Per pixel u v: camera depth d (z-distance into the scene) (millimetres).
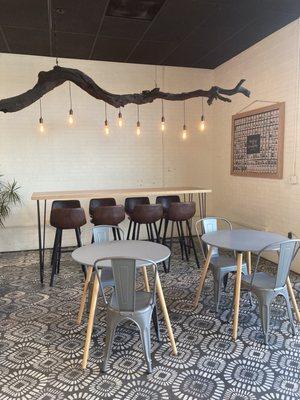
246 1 3525
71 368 2312
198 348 2533
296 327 2801
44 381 2178
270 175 4551
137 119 5871
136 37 4512
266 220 4730
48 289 3752
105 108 5707
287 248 2555
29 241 5531
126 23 4051
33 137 5461
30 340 2676
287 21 4039
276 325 2852
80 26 4141
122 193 4527
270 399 1983
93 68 5555
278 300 3328
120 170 5891
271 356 2416
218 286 3094
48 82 3168
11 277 4152
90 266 2592
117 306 2311
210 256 3197
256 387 2092
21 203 5492
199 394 2037
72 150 5641
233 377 2191
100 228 3248
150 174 6047
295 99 4051
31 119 5422
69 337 2719
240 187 5375
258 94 4793
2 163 5383
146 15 3842
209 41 4676
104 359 2279
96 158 5758
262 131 4703
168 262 4285
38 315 3109
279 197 4426
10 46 4855
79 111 5602
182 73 5969
